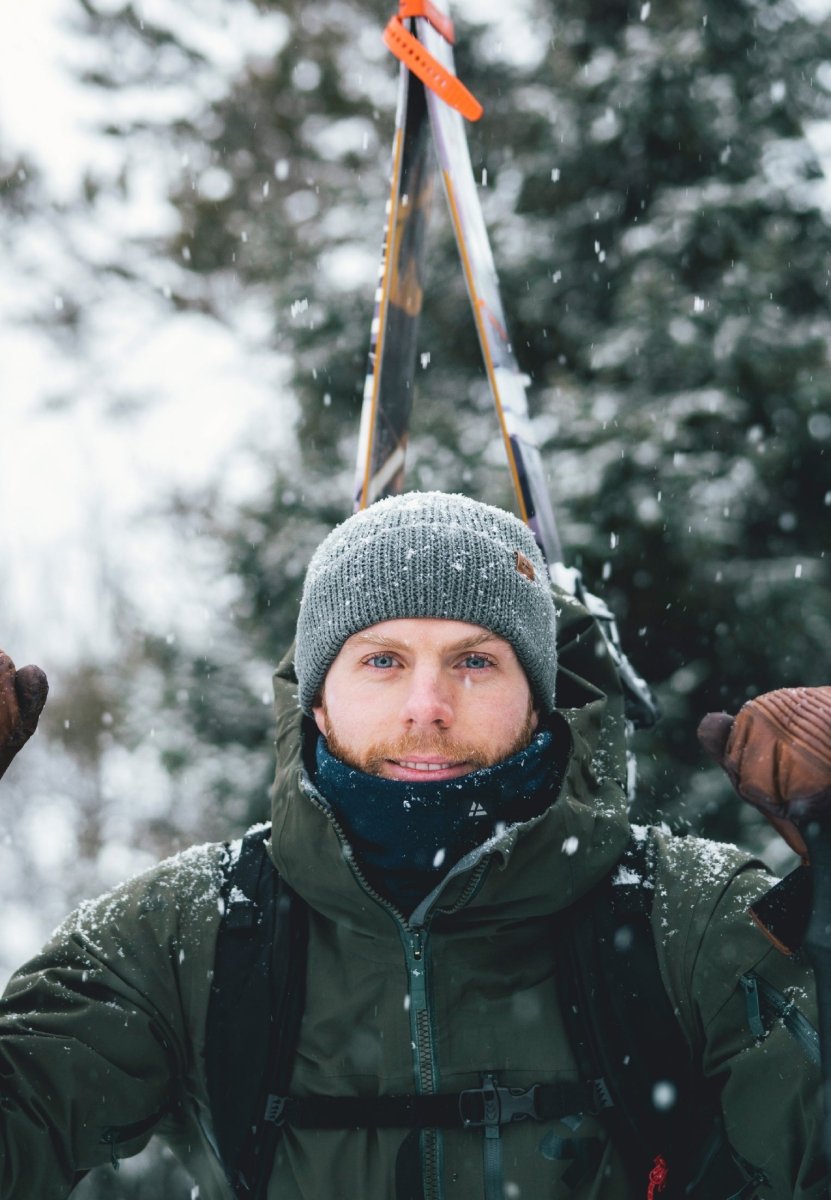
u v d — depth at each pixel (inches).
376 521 58.1
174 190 337.4
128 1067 54.8
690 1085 53.7
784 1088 50.7
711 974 53.3
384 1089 53.2
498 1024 53.9
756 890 54.9
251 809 203.3
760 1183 51.6
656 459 189.5
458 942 54.2
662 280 200.4
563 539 187.9
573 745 57.8
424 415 210.5
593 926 54.9
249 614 219.1
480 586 55.8
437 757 54.5
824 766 47.4
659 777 187.5
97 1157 54.9
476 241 81.5
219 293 364.5
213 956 56.2
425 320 224.5
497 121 237.9
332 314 224.8
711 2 211.9
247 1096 53.9
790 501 202.4
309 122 311.0
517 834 52.8
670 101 207.2
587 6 225.9
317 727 61.3
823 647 192.4
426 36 79.4
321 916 56.7
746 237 204.2
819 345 198.4
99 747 367.2
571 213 215.6
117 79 334.3
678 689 191.6
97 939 57.5
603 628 74.9
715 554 187.8
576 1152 52.2
